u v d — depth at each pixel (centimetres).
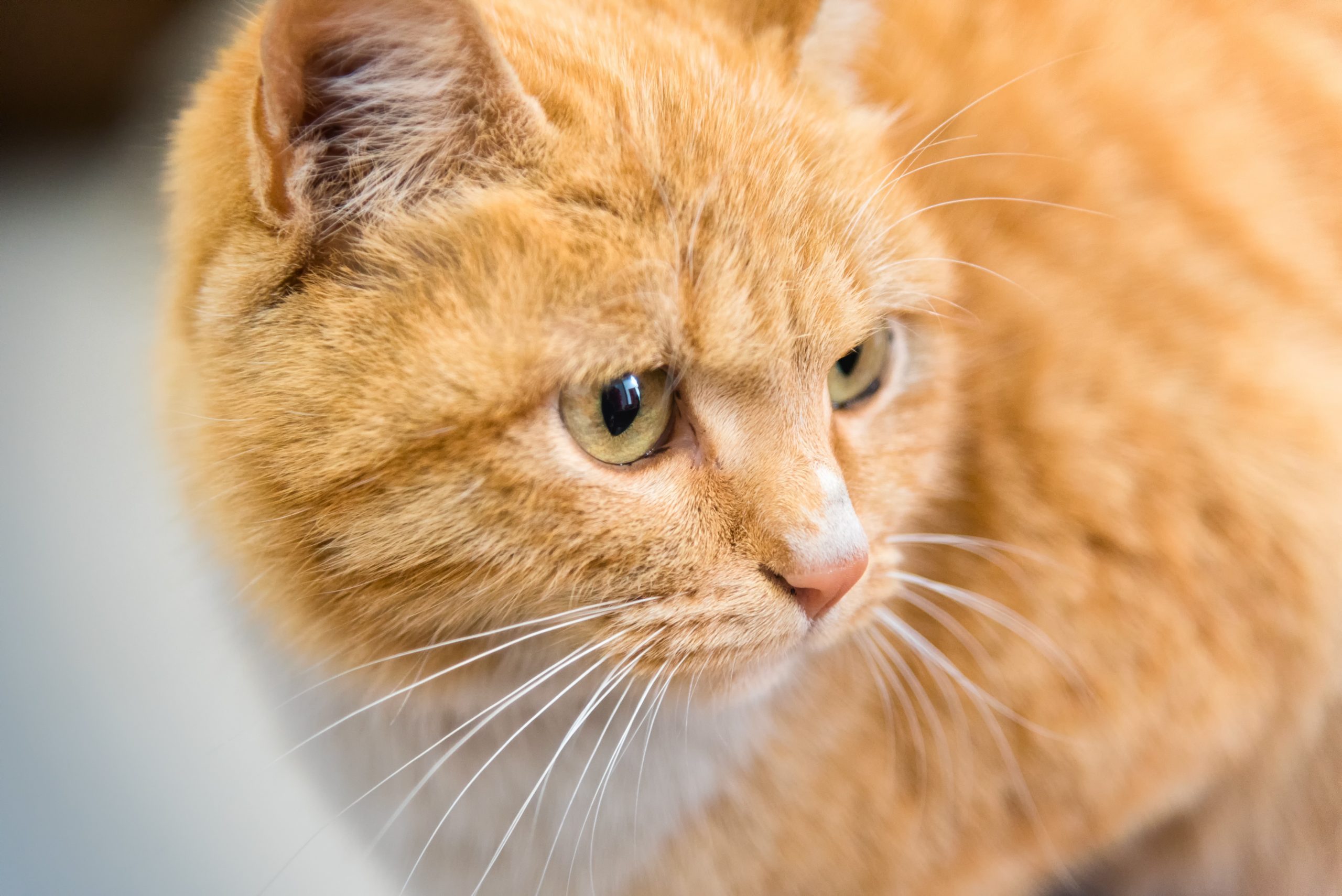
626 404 28
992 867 36
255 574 29
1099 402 34
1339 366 35
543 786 32
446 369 27
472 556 28
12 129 44
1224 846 39
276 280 28
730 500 29
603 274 28
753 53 31
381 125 28
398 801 32
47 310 41
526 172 28
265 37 26
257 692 32
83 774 36
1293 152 36
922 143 33
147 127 42
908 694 34
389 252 28
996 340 34
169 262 30
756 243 29
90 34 43
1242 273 35
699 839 33
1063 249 34
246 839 36
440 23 27
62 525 39
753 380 29
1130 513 34
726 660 29
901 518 32
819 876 34
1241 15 37
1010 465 34
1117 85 36
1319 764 38
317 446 28
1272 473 34
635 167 28
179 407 30
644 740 32
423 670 29
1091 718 34
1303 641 35
